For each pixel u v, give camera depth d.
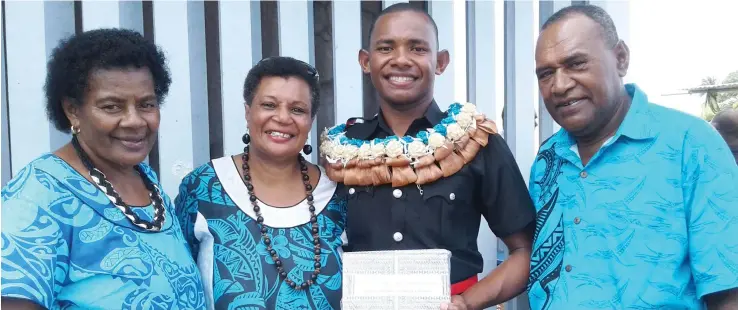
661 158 1.91
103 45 1.68
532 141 3.38
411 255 2.00
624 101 2.05
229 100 2.83
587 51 1.91
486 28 3.26
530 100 3.36
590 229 1.99
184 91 2.79
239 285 2.05
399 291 1.98
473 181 2.29
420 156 2.22
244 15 2.83
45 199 1.60
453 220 2.26
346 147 2.29
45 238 1.56
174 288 1.75
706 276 1.79
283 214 2.20
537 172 2.29
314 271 2.11
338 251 2.22
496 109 3.33
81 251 1.63
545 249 2.12
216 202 2.20
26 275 1.50
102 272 1.64
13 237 1.52
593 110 1.95
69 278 1.62
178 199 2.32
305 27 2.92
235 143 2.85
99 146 1.72
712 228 1.79
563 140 2.18
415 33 2.26
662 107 2.01
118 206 1.73
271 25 3.05
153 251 1.75
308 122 2.23
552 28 1.97
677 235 1.86
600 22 1.96
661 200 1.88
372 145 2.26
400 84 2.28
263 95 2.17
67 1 2.70
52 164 1.69
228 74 2.82
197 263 2.15
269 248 2.11
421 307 1.96
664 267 1.85
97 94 1.66
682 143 1.89
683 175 1.88
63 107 1.74
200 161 2.92
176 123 2.78
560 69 1.95
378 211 2.26
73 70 1.66
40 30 2.62
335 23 2.97
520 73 3.33
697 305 1.88
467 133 2.27
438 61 2.50
